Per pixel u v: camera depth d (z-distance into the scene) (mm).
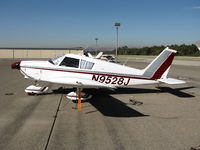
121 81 8148
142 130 4609
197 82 12641
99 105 6719
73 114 5707
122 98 7828
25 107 6289
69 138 4109
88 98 7191
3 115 5480
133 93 8852
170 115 5773
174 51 8492
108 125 4895
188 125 4973
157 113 5945
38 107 6316
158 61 8422
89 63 7754
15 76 14641
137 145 3865
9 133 4297
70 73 7691
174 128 4762
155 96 8344
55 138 4098
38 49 53344
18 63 8070
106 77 7953
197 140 4121
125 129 4656
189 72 19156
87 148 3703
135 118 5453
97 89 9484
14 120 5102
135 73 8219
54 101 7090
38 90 7941
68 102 6980
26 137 4109
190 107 6672
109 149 3684
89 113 5832
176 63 33812
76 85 6500
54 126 4758
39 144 3812
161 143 3965
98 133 4398
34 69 7766
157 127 4809
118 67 8055
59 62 7738
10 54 52500
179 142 4020
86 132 4441
